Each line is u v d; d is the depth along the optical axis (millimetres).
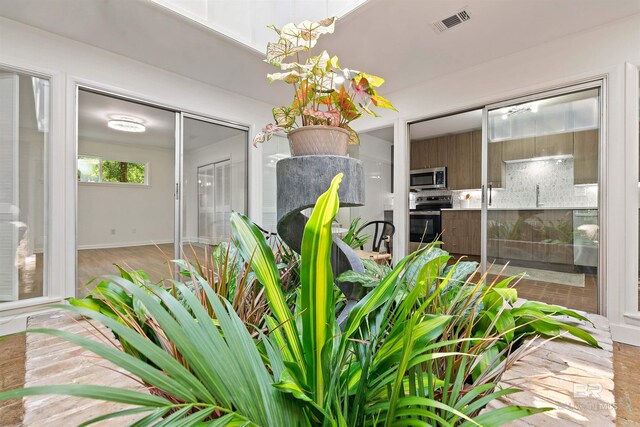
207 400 491
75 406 831
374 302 773
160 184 7402
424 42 2582
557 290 2553
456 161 5836
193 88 3375
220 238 3750
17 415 1118
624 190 2225
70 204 2531
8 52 2283
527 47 2660
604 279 2307
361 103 1122
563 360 989
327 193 579
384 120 3756
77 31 2438
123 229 6832
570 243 2506
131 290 592
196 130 3592
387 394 675
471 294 991
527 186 2727
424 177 6141
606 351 1056
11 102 2355
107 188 6621
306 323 629
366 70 3086
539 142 2664
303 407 607
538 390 813
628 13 2193
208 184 3676
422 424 525
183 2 2248
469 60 2896
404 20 2289
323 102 1121
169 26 2377
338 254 1138
